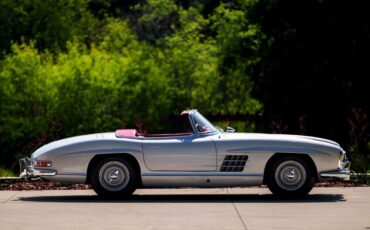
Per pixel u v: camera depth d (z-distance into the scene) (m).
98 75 50.19
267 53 49.62
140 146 20.80
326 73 48.78
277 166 20.81
